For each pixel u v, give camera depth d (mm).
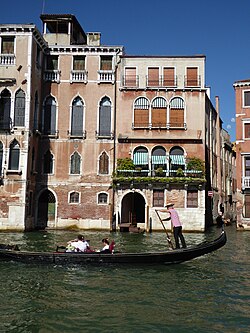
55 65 28031
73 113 27453
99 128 27281
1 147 24703
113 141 27047
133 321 7758
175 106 27219
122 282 10852
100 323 7625
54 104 27516
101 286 10375
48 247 16984
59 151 27047
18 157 24625
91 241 19766
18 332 7129
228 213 40812
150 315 8109
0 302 8828
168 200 26031
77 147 27062
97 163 26859
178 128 26906
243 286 10516
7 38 25719
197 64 27406
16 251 12820
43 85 27547
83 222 26375
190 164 26375
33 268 12414
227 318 7973
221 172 38938
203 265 13469
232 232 26406
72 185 26703
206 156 30469
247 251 16922
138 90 27438
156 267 12883
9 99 25172
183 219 25859
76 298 9242
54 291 9812
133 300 9141
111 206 26250
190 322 7738
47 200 26859
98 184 26672
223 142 40719
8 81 25031
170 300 9172
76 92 27500
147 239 21016
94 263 12562
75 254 12578
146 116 27234
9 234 22578
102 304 8805
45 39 28750
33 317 7891
